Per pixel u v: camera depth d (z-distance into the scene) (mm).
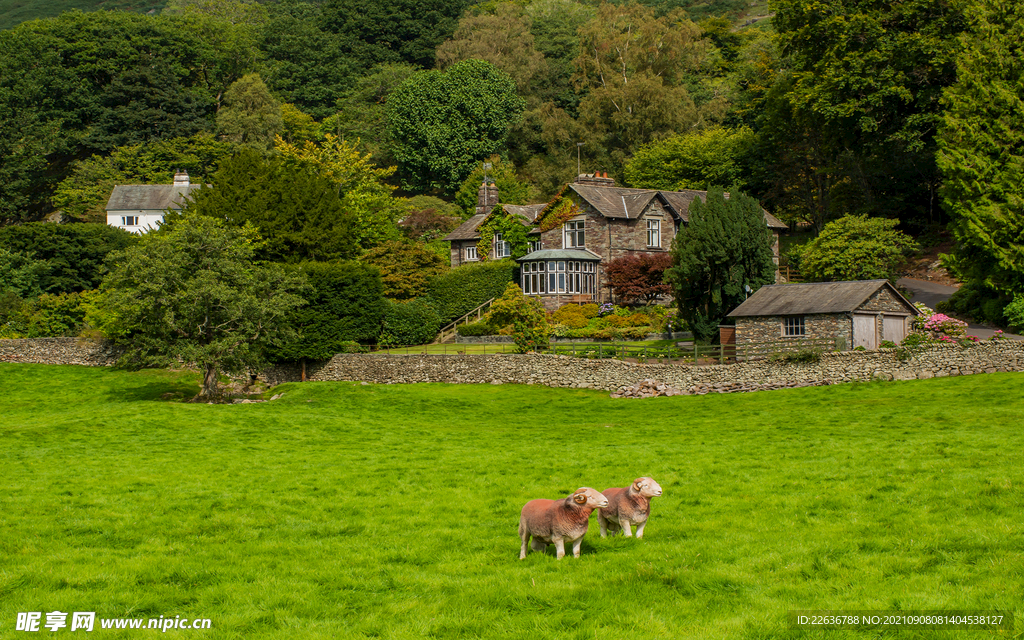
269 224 72188
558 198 77312
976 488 20453
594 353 52969
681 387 47500
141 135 127562
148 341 51125
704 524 18766
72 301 73562
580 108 117250
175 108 131375
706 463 26094
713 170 94750
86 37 135375
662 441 31641
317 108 146750
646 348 52406
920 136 67562
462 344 68375
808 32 72938
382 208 93438
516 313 58188
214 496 23672
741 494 21625
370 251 77938
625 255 72812
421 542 18453
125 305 49531
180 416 42094
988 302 56250
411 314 69812
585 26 123938
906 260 72438
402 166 125688
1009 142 54312
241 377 64188
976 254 54406
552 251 73125
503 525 19828
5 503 22844
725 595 14211
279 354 62812
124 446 34000
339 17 161750
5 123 116812
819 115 73375
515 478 25047
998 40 56719
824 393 42062
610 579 15016
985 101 55500
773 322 50688
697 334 56594
